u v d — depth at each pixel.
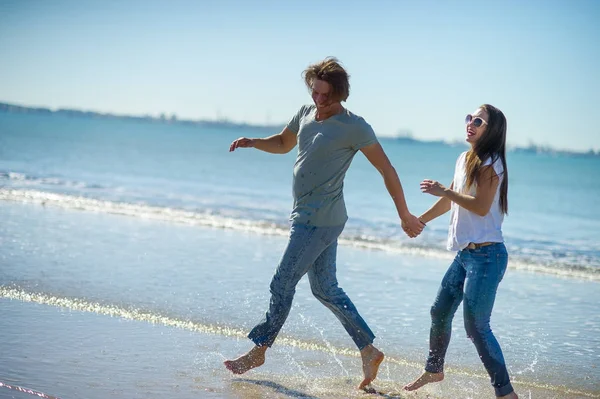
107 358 5.70
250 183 36.56
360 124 5.37
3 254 9.88
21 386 4.88
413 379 5.92
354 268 11.59
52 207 16.52
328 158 5.38
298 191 5.52
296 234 5.48
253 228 15.86
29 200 17.53
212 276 9.55
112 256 10.51
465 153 5.43
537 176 86.56
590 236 20.89
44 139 82.25
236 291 8.66
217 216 18.02
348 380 5.74
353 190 38.00
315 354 6.45
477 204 5.12
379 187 41.47
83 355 5.72
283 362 6.14
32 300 7.42
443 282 5.53
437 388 5.70
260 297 8.40
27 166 33.97
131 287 8.42
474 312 5.19
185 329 6.82
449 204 5.82
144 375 5.36
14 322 6.54
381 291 9.65
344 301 5.64
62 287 8.09
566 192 52.94
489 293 5.16
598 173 99.88
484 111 5.24
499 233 5.22
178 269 9.91
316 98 5.40
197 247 12.23
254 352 5.58
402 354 6.66
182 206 20.11
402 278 10.77
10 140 71.44
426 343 7.06
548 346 7.29
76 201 18.30
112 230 13.48
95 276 8.88
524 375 6.23
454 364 6.42
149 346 6.14
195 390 5.14
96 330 6.49
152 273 9.41
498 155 5.20
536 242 18.84
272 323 5.56
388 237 16.56
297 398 5.16
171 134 178.38
